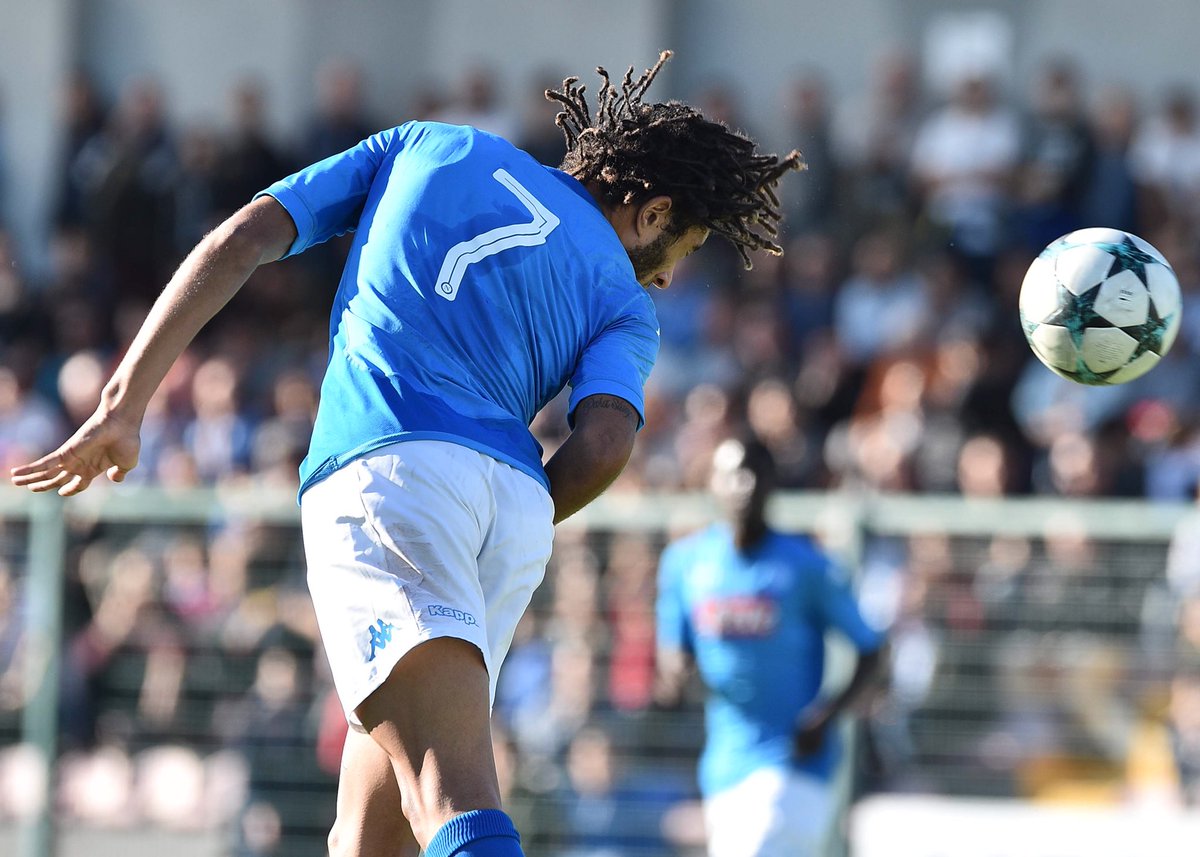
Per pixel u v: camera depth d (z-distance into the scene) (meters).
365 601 9.84
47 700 25.81
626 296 10.82
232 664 25.98
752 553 22.97
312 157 45.59
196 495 26.36
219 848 25.67
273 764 25.77
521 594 10.54
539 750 25.16
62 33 50.06
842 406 36.47
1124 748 24.28
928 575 24.84
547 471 10.45
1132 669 24.34
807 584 22.70
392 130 11.23
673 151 11.29
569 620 25.45
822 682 23.05
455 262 10.39
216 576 26.23
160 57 51.44
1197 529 24.44
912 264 41.09
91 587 26.22
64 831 25.78
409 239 10.44
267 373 38.47
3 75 49.78
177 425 36.28
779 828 22.23
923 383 34.84
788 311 39.94
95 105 47.41
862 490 32.47
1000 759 24.42
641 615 25.31
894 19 49.09
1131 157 42.72
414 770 9.62
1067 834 24.12
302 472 10.39
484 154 10.81
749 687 22.73
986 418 34.50
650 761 25.03
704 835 24.75
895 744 24.56
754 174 11.52
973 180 42.00
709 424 34.00
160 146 45.28
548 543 10.62
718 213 11.43
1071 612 24.55
